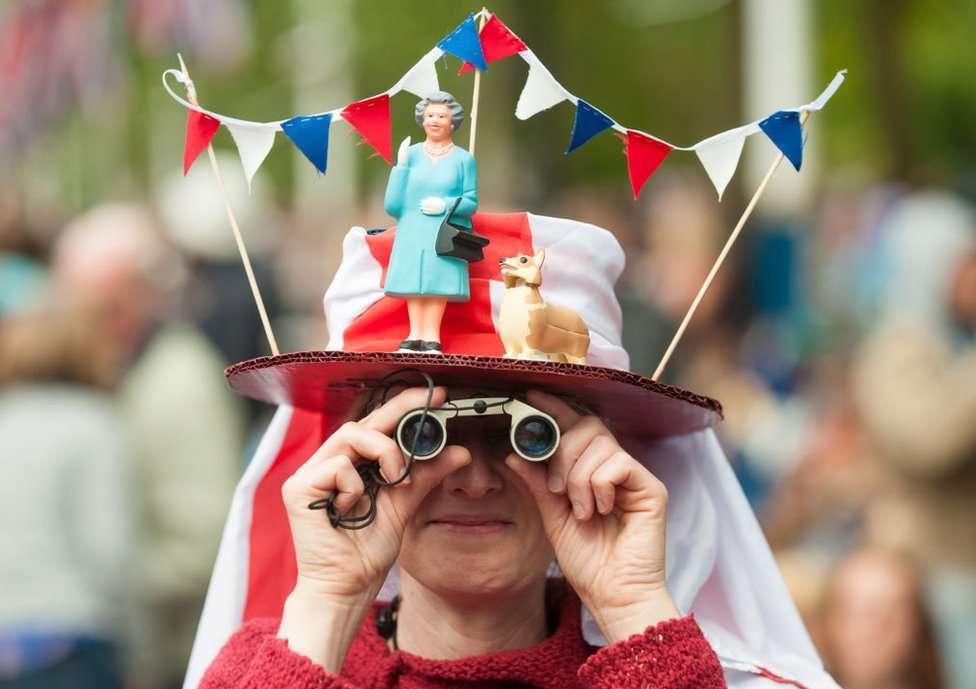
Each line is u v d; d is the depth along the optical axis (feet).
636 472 27.35
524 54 27.78
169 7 121.70
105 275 66.33
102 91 138.72
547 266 28.19
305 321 116.57
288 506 27.37
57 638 53.72
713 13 214.28
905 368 57.77
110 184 299.99
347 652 27.37
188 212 76.79
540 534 27.94
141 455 63.57
